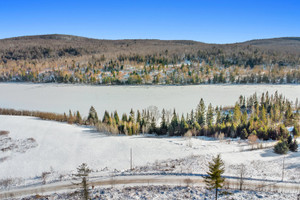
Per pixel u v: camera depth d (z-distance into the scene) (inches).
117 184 1759.4
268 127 3531.0
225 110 5511.8
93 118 4259.4
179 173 1924.2
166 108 5954.7
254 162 2256.4
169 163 2244.1
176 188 1619.1
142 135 3715.6
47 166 2308.1
